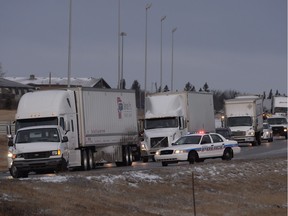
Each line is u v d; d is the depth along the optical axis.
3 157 98.81
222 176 62.62
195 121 95.75
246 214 51.41
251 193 60.47
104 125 77.25
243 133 125.00
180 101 92.81
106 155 77.62
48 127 62.28
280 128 150.75
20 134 61.75
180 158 70.12
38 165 59.56
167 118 90.62
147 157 90.81
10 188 39.22
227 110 128.62
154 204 47.09
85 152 72.62
